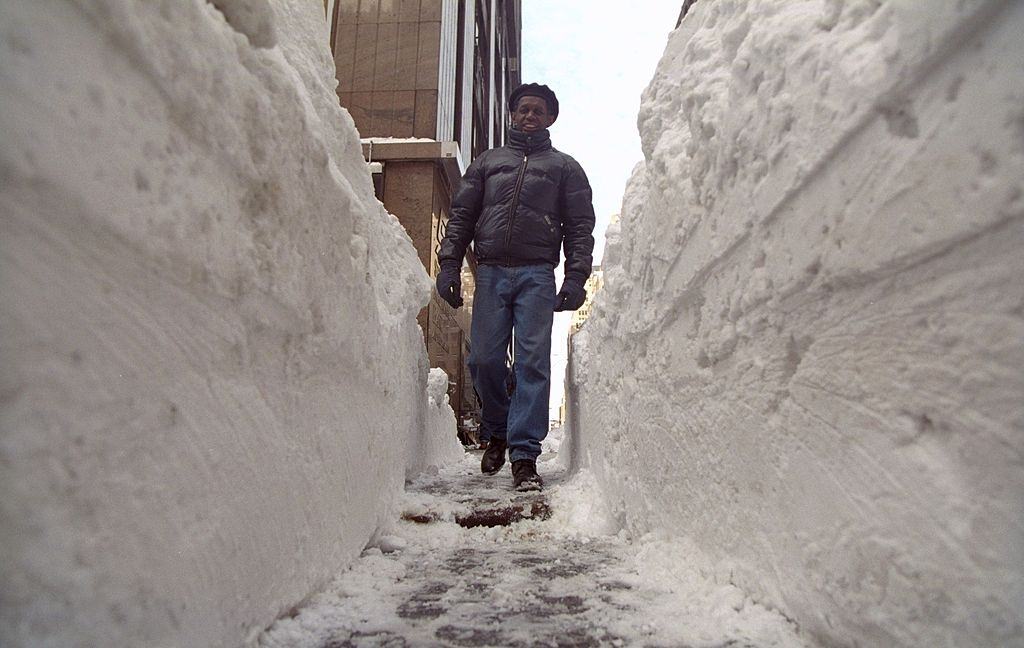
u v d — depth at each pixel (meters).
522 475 2.79
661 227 1.58
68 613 0.51
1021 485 0.53
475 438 9.16
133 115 0.58
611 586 1.33
